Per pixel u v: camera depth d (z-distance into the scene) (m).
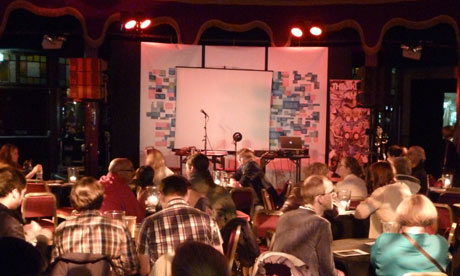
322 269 3.40
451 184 7.46
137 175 5.76
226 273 1.37
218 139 10.76
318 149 10.86
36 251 1.37
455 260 4.53
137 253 3.47
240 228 4.15
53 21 11.58
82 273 2.98
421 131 14.02
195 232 3.47
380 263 3.40
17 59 12.65
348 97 10.44
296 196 4.99
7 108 12.70
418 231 3.36
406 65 13.62
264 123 10.82
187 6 10.70
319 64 10.77
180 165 10.32
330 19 10.72
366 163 10.44
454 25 9.88
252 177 7.44
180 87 10.67
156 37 11.12
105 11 10.23
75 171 7.17
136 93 10.59
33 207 5.31
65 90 13.15
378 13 10.46
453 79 13.48
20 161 12.80
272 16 10.84
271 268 2.94
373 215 4.77
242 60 10.84
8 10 9.63
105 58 12.80
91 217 3.29
